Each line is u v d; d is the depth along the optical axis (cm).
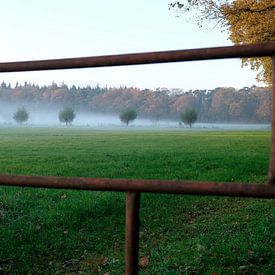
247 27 1691
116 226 900
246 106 18375
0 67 190
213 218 958
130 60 172
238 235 769
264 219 894
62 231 842
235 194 159
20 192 1177
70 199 1103
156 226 909
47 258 696
